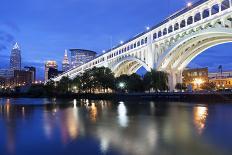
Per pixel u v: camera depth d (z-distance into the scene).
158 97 90.81
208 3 75.50
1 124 36.59
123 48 131.12
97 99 123.88
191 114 44.44
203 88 144.88
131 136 25.02
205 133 26.08
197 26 78.94
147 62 106.31
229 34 70.25
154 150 19.34
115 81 124.06
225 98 72.88
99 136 25.38
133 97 101.81
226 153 18.33
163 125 32.19
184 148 19.75
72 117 44.53
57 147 21.16
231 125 31.31
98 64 163.75
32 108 70.88
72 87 171.75
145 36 108.06
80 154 18.81
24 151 20.17
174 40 90.69
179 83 103.06
